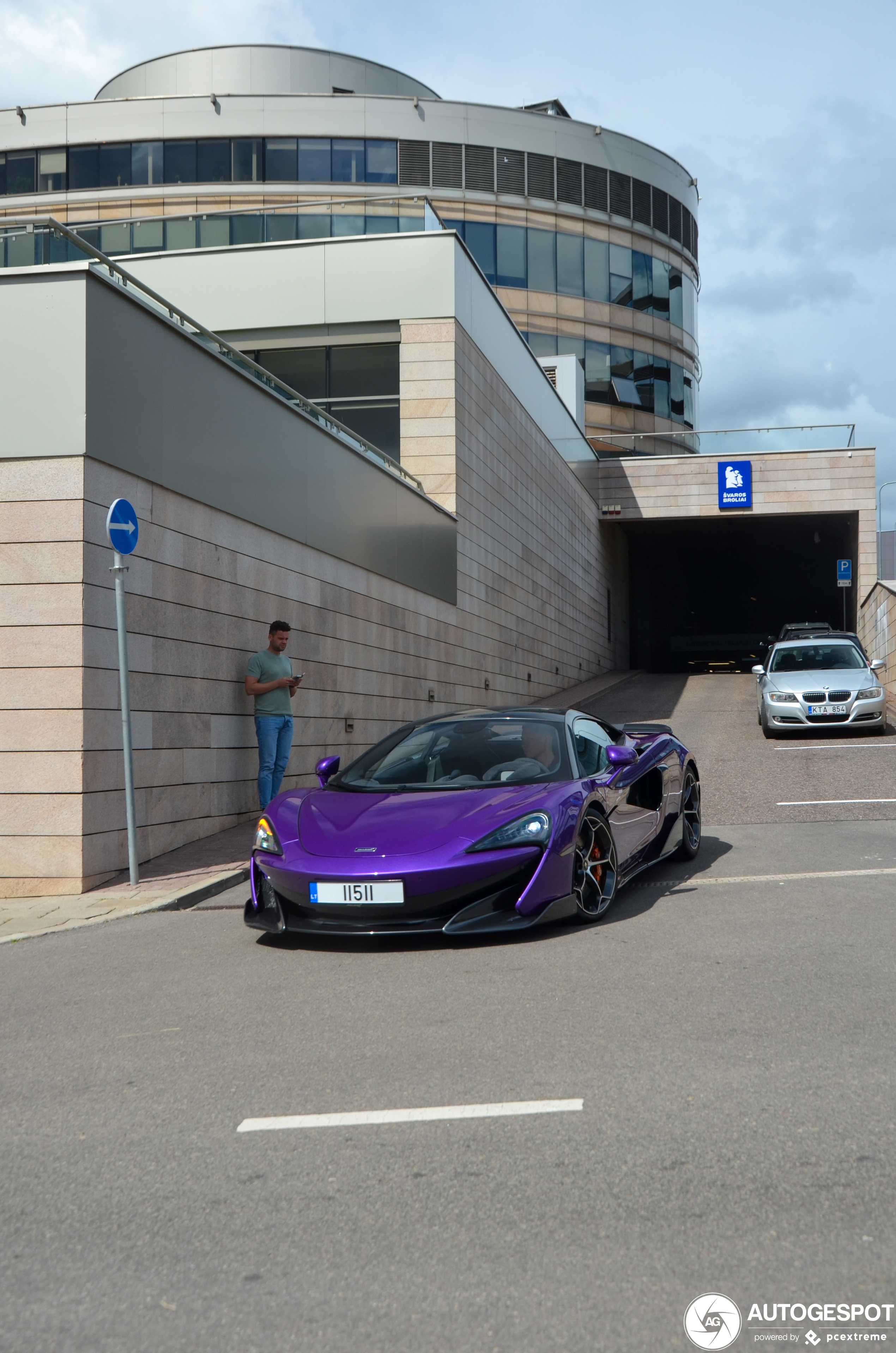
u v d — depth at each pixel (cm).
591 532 3375
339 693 1249
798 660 1722
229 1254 240
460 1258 233
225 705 957
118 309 788
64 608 735
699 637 5084
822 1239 235
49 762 732
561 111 4394
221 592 953
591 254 4091
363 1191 267
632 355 4203
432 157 3800
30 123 3656
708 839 870
